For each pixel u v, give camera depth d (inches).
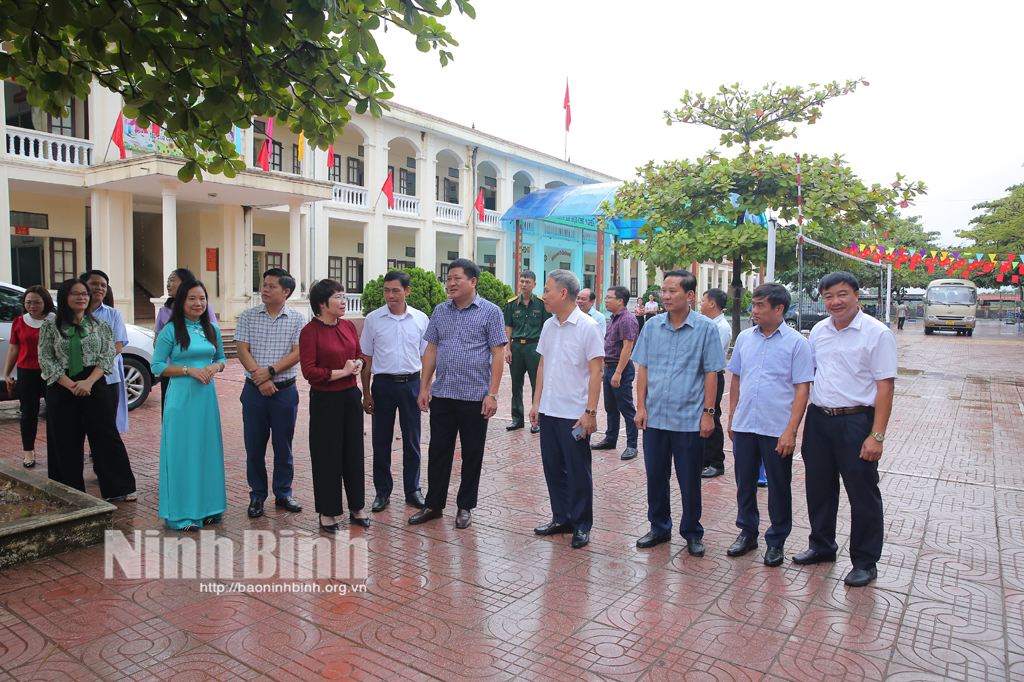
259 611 131.0
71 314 190.1
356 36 152.0
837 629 126.0
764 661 114.4
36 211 592.4
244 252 695.1
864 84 441.4
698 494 165.2
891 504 207.6
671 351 167.6
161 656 114.1
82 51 172.1
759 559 162.2
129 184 557.0
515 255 1007.0
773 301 158.9
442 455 184.5
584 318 171.6
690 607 134.9
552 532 177.8
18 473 193.0
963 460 269.4
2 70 147.1
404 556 160.4
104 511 165.8
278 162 761.0
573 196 937.5
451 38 161.3
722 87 468.4
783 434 156.3
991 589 144.5
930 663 114.1
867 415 147.7
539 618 129.4
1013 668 112.7
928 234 1856.5
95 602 133.9
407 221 853.8
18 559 151.0
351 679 107.7
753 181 440.8
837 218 443.2
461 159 934.4
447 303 189.5
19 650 115.6
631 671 111.0
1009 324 1761.8
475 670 110.8
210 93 151.0
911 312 2101.4
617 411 284.0
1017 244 1178.6
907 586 145.8
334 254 847.7
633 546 170.1
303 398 386.9
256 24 147.6
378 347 197.9
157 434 287.3
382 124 810.2
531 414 183.9
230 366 523.2
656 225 484.4
